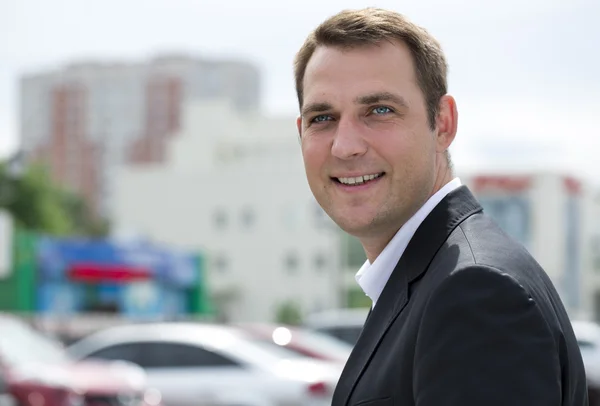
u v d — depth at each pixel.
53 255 43.25
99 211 113.56
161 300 48.91
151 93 113.44
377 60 2.23
